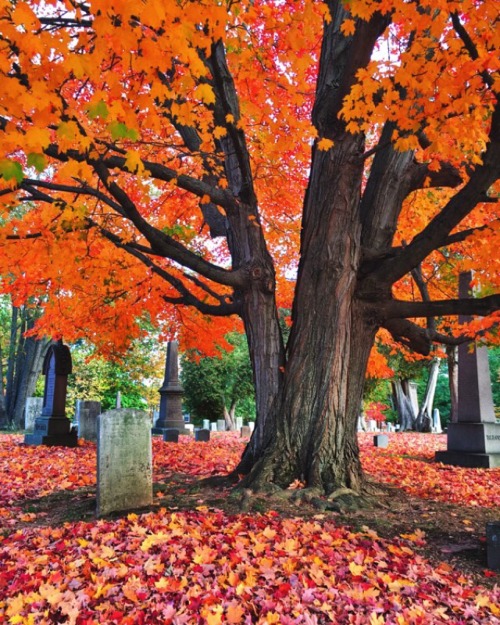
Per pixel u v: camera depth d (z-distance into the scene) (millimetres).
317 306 6699
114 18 3275
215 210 8500
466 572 4191
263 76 5723
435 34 4723
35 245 7582
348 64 6156
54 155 4676
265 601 3305
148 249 7012
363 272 7039
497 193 8781
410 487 7465
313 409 6461
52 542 4883
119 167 5992
